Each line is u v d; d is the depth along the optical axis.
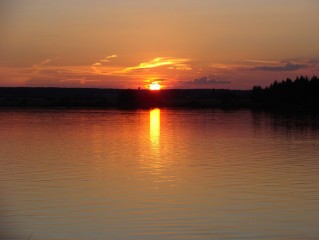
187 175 17.56
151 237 10.59
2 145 28.55
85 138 33.53
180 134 36.97
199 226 11.28
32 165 20.09
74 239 10.48
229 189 15.10
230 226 11.29
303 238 10.49
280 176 17.30
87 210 12.63
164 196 14.16
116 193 14.52
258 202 13.38
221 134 36.75
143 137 34.31
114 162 20.98
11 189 15.13
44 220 11.78
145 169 18.98
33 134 37.12
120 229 11.09
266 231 10.92
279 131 39.19
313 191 14.75
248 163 20.53
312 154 23.56
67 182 16.25
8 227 11.24
